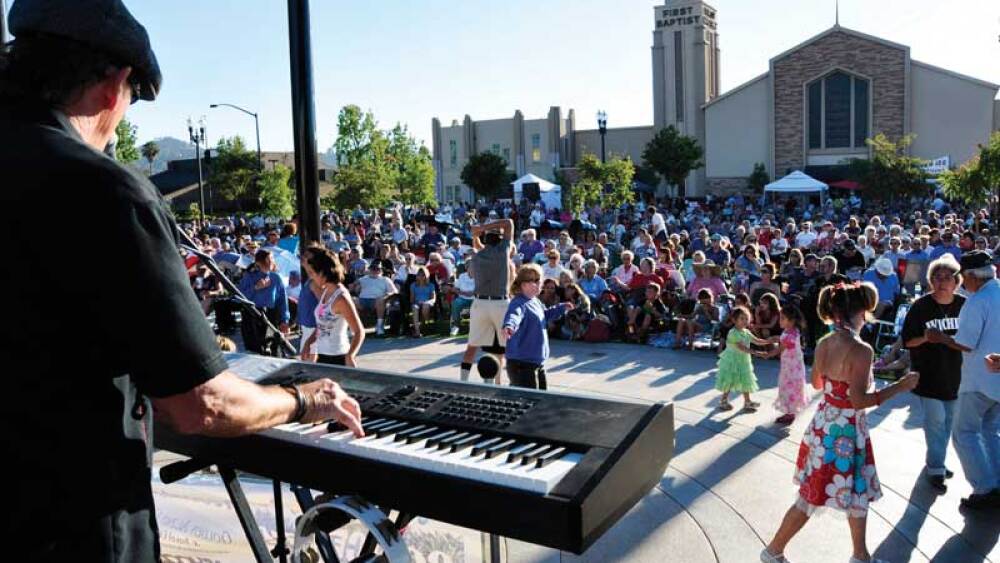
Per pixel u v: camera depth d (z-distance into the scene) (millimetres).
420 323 12992
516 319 6938
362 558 2113
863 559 4406
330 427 1874
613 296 12008
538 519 1508
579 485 1510
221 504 3525
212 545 3535
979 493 5301
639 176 62969
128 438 1395
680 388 8836
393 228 21797
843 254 13828
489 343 8312
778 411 7805
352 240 20375
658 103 68312
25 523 1261
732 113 58125
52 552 1277
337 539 3072
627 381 9227
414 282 13109
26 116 1321
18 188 1218
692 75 66938
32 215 1207
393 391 2102
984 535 4969
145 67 1451
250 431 1464
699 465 6266
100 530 1323
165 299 1254
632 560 4691
